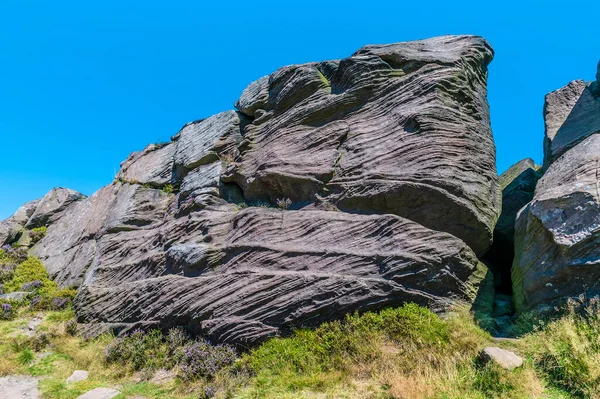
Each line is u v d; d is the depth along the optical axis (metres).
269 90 19.81
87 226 23.55
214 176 18.69
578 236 10.12
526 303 11.55
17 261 25.09
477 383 8.51
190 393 10.88
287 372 10.38
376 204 13.74
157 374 12.34
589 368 8.08
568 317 9.79
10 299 18.92
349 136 15.84
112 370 12.87
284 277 12.86
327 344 10.81
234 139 20.00
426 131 14.00
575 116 15.94
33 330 16.50
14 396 11.47
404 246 12.34
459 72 15.41
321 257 13.05
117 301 16.70
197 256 15.05
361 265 12.45
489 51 17.92
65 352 14.68
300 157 16.12
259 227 14.71
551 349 8.98
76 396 11.16
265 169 16.55
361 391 9.00
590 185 10.60
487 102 17.64
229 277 13.88
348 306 11.70
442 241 12.41
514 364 8.70
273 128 18.02
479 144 14.80
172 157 22.58
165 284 15.34
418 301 11.66
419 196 13.15
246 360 11.44
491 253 15.70
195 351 12.33
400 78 15.95
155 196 21.41
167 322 14.47
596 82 16.38
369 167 14.41
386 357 9.91
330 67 17.92
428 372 9.10
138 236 19.39
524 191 16.55
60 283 21.56
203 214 17.28
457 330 10.48
